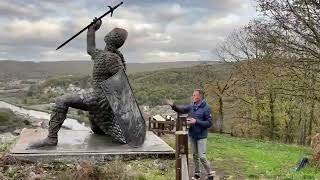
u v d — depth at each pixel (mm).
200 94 9141
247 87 34656
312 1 21453
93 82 11117
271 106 34219
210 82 39562
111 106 10688
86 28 11312
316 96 24984
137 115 10883
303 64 22922
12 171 8914
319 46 21688
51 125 10547
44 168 9281
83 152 9805
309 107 30844
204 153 9164
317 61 22297
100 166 9156
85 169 8570
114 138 10859
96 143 10867
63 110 10648
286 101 33094
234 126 37562
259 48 24938
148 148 10500
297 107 32875
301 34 22047
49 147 10250
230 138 24625
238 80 35656
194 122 8992
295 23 22094
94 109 10984
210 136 24875
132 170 9180
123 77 10844
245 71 34188
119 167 8945
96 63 10984
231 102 38594
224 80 38750
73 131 12742
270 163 13242
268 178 10750
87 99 10875
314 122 32750
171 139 17703
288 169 12195
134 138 10727
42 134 12516
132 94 10906
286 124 35094
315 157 12641
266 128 36062
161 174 9477
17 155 9484
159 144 11008
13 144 12211
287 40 22578
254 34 24188
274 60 24000
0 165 9180
